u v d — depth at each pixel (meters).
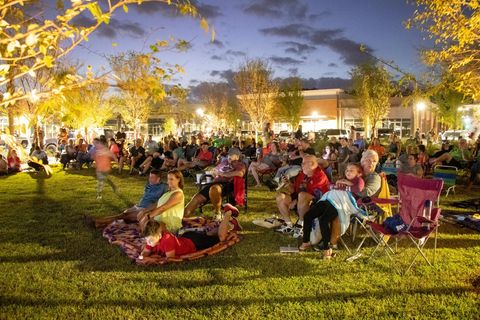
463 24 6.37
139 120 27.98
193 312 4.09
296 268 5.27
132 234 6.69
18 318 3.96
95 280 4.89
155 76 2.70
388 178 10.52
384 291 4.57
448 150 14.16
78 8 2.31
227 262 5.49
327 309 4.14
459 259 5.57
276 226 7.36
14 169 16.22
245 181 8.65
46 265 5.38
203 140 17.19
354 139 17.17
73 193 11.15
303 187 6.80
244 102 36.81
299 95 43.09
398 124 44.12
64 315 4.04
